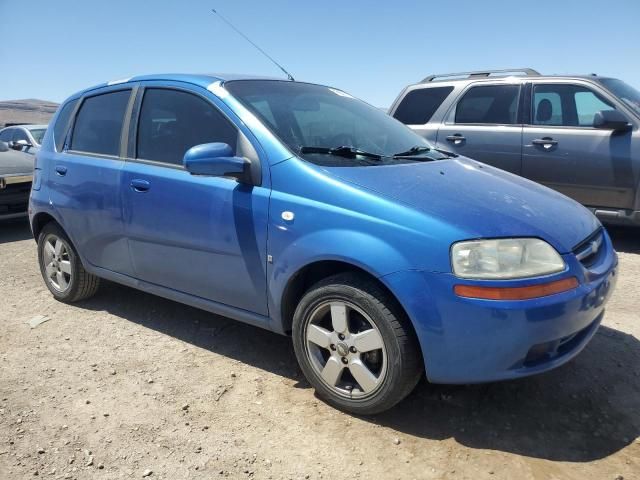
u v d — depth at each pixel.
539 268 2.59
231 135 3.31
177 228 3.47
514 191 3.16
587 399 3.09
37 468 2.58
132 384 3.31
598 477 2.48
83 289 4.51
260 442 2.76
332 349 2.95
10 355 3.71
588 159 6.12
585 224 3.05
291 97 3.72
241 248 3.17
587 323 2.78
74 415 2.99
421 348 2.63
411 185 2.92
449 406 3.04
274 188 3.04
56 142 4.52
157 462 2.62
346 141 3.47
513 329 2.51
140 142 3.81
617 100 6.06
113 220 3.89
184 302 3.68
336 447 2.71
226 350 3.74
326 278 2.93
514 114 6.64
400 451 2.68
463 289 2.51
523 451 2.67
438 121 7.19
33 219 4.66
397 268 2.61
